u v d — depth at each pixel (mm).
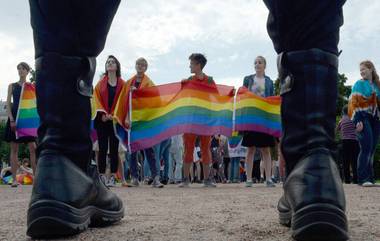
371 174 7281
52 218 1557
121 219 2232
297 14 1632
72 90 1716
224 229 1889
